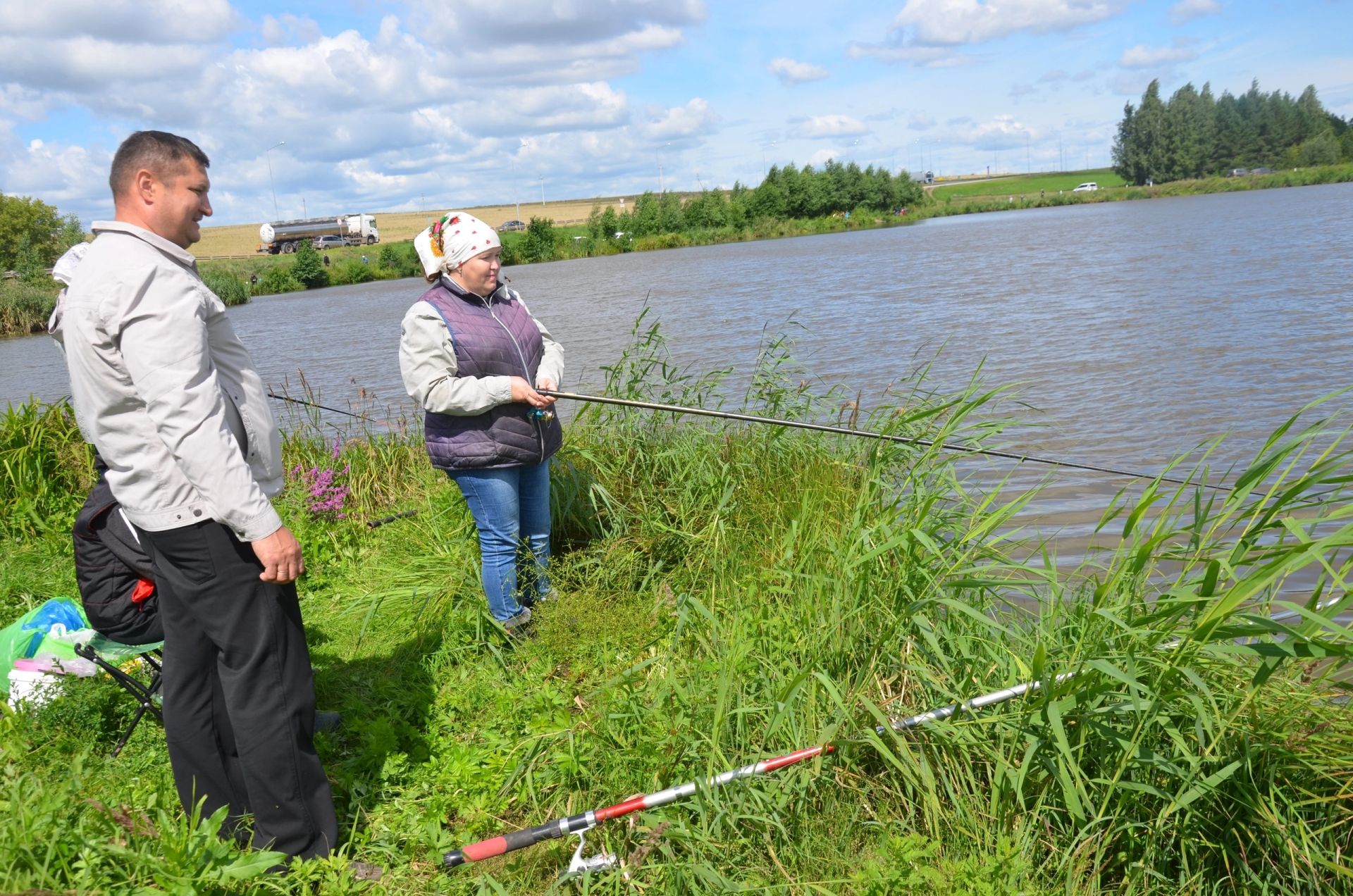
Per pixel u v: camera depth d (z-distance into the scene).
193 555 2.84
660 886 2.90
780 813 3.02
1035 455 8.49
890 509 4.36
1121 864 2.95
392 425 7.96
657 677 3.72
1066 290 21.80
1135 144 123.06
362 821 3.31
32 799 2.79
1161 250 30.84
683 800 3.02
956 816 2.99
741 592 4.17
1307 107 129.50
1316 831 2.90
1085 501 7.12
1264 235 33.94
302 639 3.03
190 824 2.86
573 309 25.64
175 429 2.67
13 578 5.56
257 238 122.12
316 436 8.00
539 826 3.11
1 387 19.14
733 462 5.40
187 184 2.80
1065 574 4.70
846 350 15.34
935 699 3.34
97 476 6.90
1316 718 3.02
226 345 2.95
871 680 3.38
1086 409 10.24
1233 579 3.17
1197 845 2.95
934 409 4.55
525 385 4.11
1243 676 3.12
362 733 3.70
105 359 2.69
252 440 2.96
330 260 70.62
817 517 4.52
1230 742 2.96
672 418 5.96
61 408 7.43
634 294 29.97
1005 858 2.78
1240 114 124.62
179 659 2.96
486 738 3.71
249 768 2.94
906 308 20.84
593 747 3.39
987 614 3.72
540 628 4.32
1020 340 15.16
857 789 3.16
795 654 3.54
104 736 3.75
